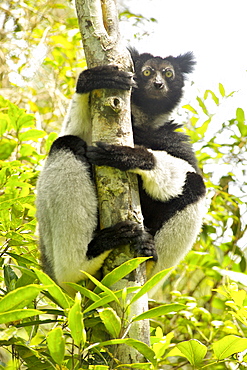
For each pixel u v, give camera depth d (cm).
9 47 1265
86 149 685
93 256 634
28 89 1220
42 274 450
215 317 919
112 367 512
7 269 621
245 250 1187
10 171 755
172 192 714
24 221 852
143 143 826
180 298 848
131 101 867
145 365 494
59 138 712
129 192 623
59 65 1245
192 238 766
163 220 753
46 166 707
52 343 437
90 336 595
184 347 499
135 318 474
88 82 641
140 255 617
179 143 831
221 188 1077
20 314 435
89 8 655
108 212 617
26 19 1300
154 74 930
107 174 622
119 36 665
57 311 535
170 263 757
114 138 625
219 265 1002
